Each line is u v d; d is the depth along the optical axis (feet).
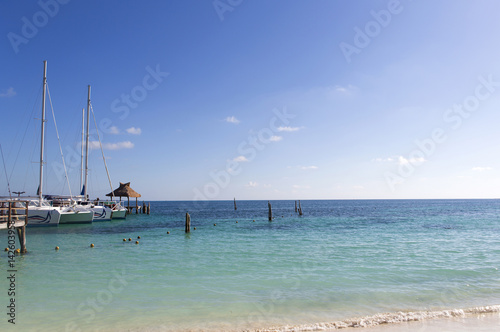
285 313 29.32
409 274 42.52
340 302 32.01
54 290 36.29
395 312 29.12
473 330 25.16
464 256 55.36
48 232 92.07
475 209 289.74
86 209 111.96
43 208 99.19
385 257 54.75
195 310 30.25
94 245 70.03
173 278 41.50
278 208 323.57
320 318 28.09
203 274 43.57
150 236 87.04
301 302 32.17
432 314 28.50
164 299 33.35
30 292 35.58
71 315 29.09
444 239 79.30
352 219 158.71
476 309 29.43
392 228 110.73
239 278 41.34
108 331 25.85
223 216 186.60
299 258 54.39
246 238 83.30
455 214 207.00
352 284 38.09
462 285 37.35
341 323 26.76
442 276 41.39
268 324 26.91
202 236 87.61
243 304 31.76
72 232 93.04
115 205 139.95
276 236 87.56
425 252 59.62
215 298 33.63
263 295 34.45
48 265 49.39
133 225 120.78
